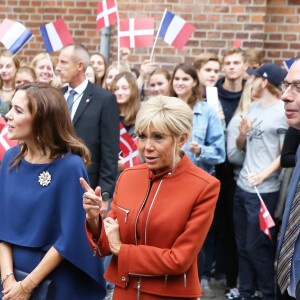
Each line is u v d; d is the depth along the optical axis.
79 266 2.66
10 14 8.09
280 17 6.77
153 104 2.40
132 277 2.45
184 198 2.41
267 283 4.56
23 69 5.43
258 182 4.46
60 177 2.69
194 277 2.45
